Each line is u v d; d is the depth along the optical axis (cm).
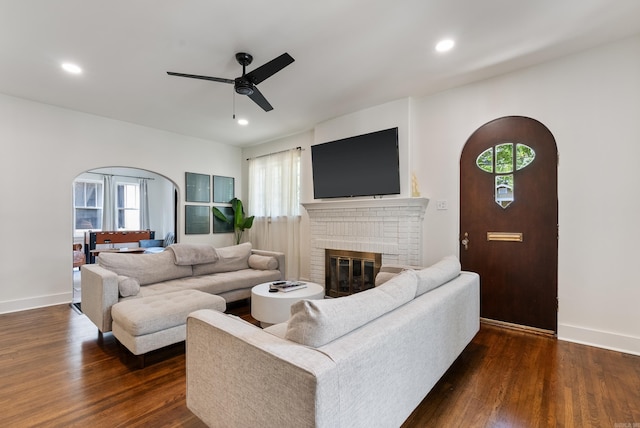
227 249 437
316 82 327
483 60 284
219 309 273
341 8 210
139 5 207
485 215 327
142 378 215
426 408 181
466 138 337
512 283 311
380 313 151
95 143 430
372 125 399
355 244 413
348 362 111
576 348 262
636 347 250
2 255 361
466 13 216
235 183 616
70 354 252
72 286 409
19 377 215
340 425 107
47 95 362
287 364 106
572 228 279
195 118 443
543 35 246
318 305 123
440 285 220
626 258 255
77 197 754
